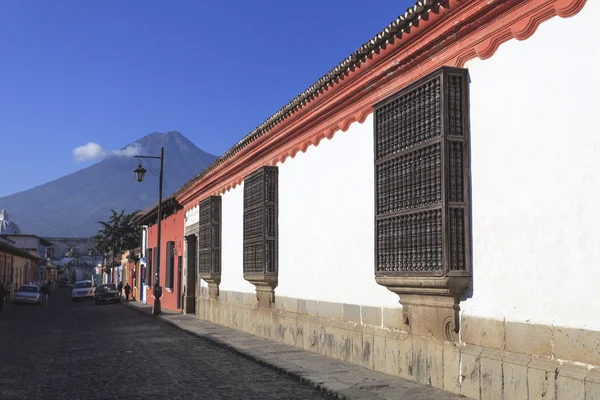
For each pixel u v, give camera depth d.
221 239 18.92
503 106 6.88
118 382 9.62
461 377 7.37
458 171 7.45
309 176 12.34
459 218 7.41
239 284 16.84
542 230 6.27
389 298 9.26
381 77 9.23
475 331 7.22
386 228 8.57
